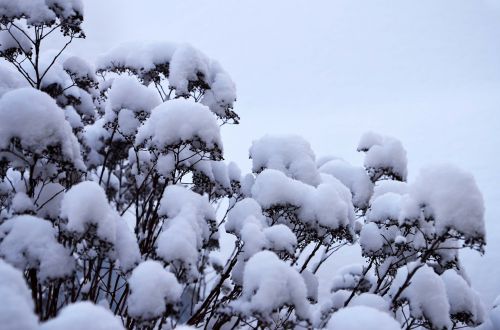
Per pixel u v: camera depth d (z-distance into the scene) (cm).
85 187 220
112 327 139
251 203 324
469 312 314
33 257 208
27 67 415
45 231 218
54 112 236
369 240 362
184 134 278
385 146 424
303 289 232
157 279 201
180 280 247
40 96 235
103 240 221
